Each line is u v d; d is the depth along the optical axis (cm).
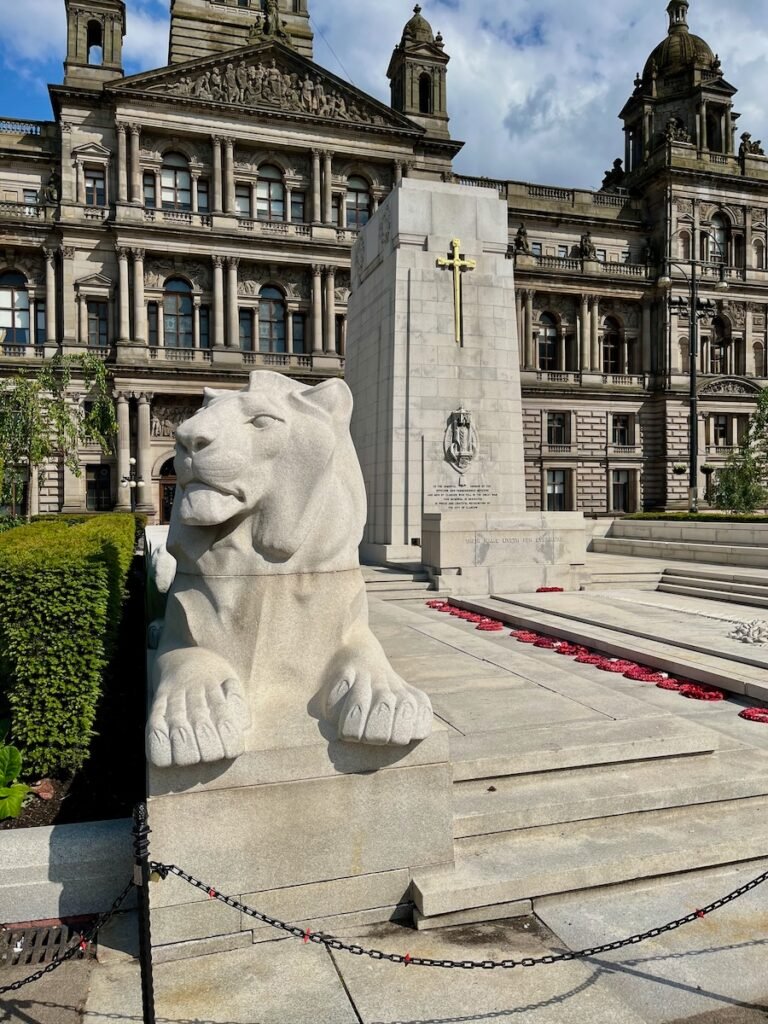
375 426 2038
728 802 552
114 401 4262
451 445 1922
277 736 425
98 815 509
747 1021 355
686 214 5456
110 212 4381
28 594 552
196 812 408
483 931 427
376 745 433
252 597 443
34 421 2323
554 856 476
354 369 2302
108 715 671
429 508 1911
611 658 1039
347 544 471
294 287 4706
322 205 4709
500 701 704
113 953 406
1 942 416
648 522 2433
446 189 1942
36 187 4466
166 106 4388
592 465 5291
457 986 380
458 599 1505
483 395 1956
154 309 4506
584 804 515
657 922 435
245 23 5169
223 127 4494
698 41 6047
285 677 450
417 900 434
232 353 4512
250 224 4578
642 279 5419
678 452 5347
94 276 4322
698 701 834
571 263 5341
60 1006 367
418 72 5112
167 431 4438
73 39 4475
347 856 433
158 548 830
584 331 5388
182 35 5038
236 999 371
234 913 414
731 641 1027
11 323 4388
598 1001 369
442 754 449
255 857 417
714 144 5962
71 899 437
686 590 1638
